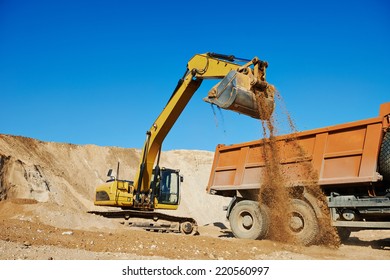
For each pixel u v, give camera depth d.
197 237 9.75
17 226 8.55
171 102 11.89
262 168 10.48
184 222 13.05
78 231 8.93
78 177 27.48
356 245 9.89
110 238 7.96
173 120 12.14
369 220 8.90
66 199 22.48
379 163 8.49
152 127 12.53
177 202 13.61
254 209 10.29
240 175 11.12
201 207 30.03
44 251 5.91
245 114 9.34
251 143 10.96
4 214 11.02
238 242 9.24
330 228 9.05
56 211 10.88
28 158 23.86
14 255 5.42
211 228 15.71
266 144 10.22
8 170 20.61
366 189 8.89
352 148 8.85
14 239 6.72
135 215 12.91
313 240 9.09
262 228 10.05
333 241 9.02
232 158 11.59
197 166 36.25
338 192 9.33
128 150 33.94
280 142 10.04
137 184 12.77
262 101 9.22
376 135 8.47
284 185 9.77
